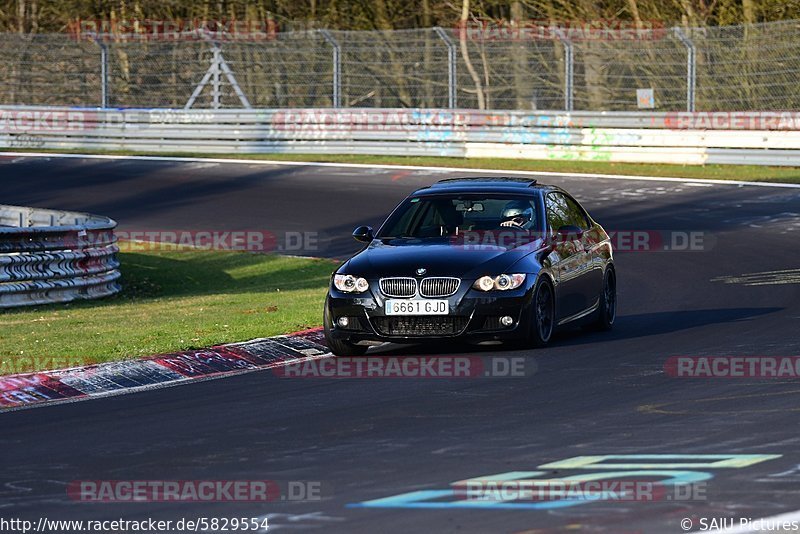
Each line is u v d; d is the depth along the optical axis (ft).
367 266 130.11
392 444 87.92
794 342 131.64
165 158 379.76
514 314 127.44
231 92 409.49
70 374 119.14
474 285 126.93
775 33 344.08
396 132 369.50
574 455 82.79
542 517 67.62
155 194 319.47
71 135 405.39
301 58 406.41
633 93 367.04
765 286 181.06
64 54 426.51
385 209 285.64
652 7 425.28
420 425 94.32
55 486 78.48
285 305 169.17
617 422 93.45
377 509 70.28
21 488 78.13
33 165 371.15
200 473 80.94
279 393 110.52
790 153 321.52
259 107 408.26
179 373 122.42
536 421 94.63
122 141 399.85
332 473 79.66
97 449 89.56
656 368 117.70
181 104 417.90
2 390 113.39
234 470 81.51
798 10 397.80
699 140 333.21
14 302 176.65
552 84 378.94
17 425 99.76
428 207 142.00
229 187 324.80
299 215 282.97
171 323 152.25
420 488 74.84
